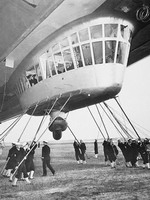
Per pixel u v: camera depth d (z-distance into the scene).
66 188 10.24
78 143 21.39
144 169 15.12
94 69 14.20
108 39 14.25
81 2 12.65
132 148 16.48
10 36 16.11
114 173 13.92
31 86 18.64
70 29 14.59
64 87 15.34
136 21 15.05
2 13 14.46
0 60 18.59
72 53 14.73
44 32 15.23
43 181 12.12
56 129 16.94
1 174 15.23
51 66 16.22
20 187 10.69
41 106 18.42
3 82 24.47
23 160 11.38
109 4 13.44
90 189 9.85
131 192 9.05
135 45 18.88
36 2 12.80
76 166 18.59
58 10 13.09
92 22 14.12
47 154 14.12
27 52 17.62
